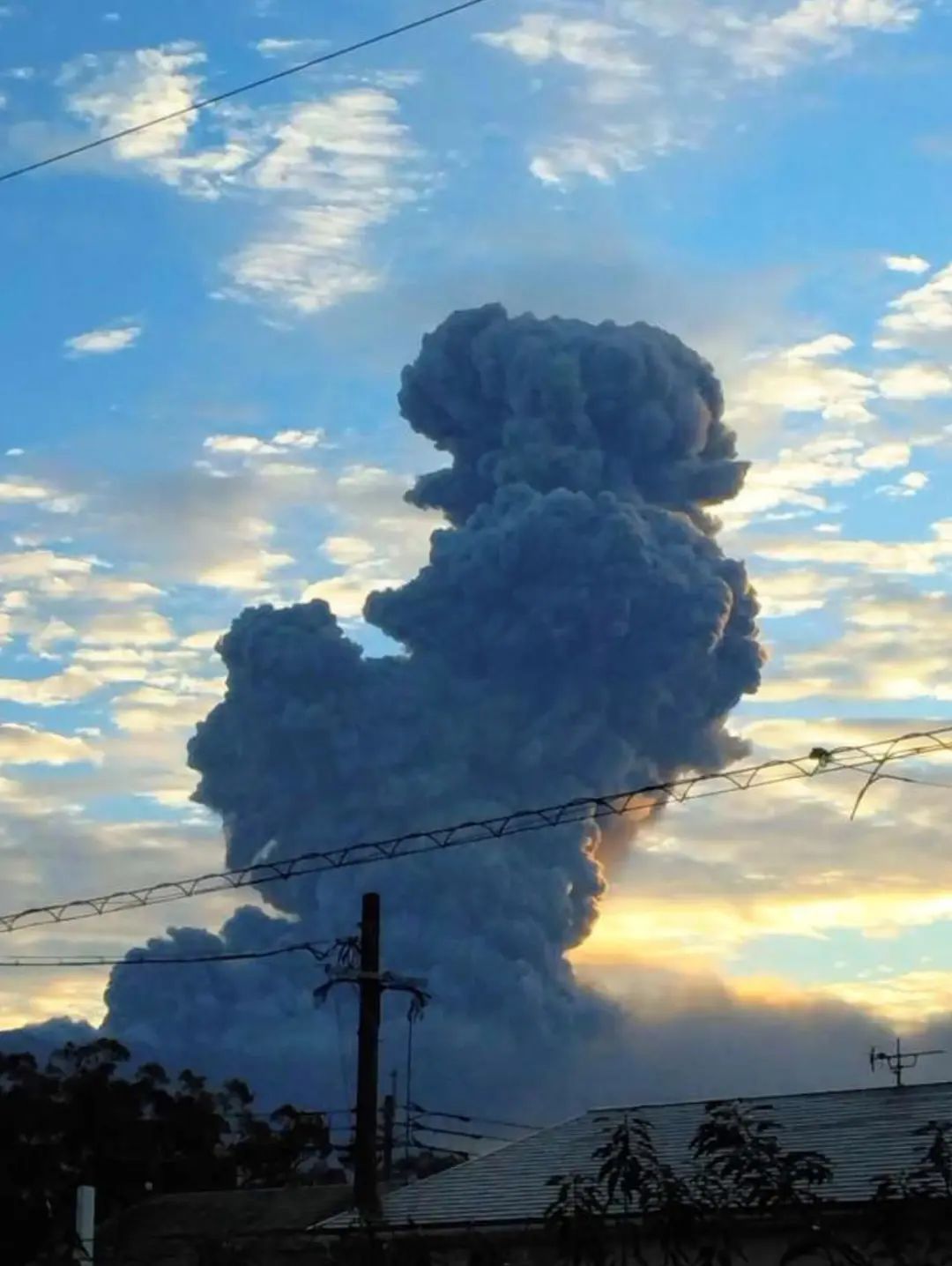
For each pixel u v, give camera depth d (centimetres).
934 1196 1318
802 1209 1347
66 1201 4253
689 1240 1350
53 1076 4509
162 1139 4525
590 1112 2808
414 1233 1798
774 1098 2600
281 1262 1838
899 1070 3203
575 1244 1401
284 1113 4750
